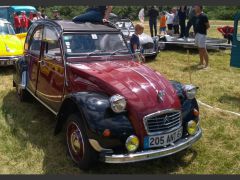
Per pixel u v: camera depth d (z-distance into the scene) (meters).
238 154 5.19
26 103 7.34
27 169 4.71
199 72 10.54
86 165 4.50
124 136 4.26
